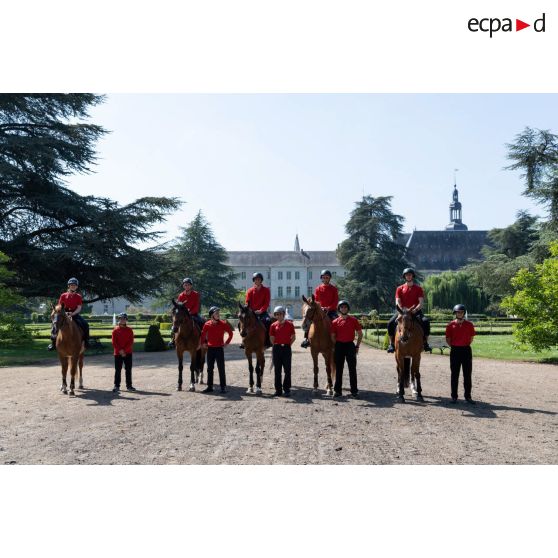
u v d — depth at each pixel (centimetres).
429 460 689
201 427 891
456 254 12206
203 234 7838
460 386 1404
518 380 1526
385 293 6981
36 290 3022
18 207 3086
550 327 2034
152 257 3216
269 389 1340
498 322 5678
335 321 1232
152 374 1698
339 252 7431
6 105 3102
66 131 3306
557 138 3769
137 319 7325
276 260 12975
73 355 1271
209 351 1295
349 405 1105
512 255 6819
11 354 2445
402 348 1155
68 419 963
